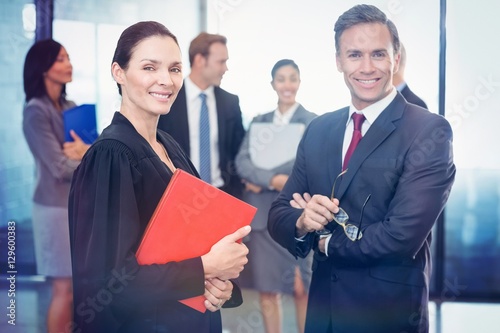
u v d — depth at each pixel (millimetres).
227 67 2936
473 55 3039
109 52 3168
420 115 1965
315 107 2887
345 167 2027
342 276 1933
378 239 1838
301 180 2117
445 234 3375
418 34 3012
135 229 1363
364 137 1980
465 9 3002
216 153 2670
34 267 3318
